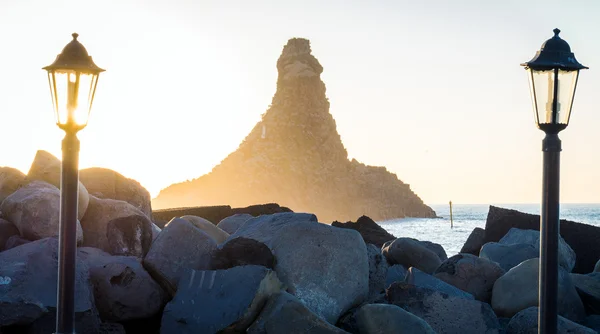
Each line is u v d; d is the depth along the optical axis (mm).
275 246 9172
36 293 7836
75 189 6566
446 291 9398
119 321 8680
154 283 9070
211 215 17734
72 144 6574
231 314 7848
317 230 9266
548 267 6488
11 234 9648
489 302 10453
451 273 10594
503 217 15414
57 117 6555
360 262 9328
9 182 11164
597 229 14617
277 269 8930
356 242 9406
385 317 8172
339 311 8891
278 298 7977
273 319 7738
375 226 18406
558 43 6551
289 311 7770
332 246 9195
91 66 6539
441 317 8922
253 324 7789
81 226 10156
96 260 9250
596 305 10508
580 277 11055
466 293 9500
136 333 8883
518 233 14094
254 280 8125
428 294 9055
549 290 6473
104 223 10250
